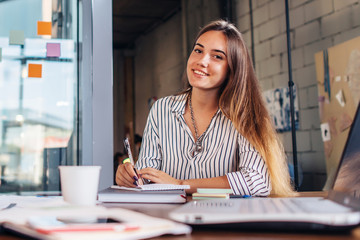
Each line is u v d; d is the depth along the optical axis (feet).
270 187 4.55
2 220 2.09
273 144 4.90
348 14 10.03
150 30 25.89
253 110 5.13
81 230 1.70
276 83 13.03
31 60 6.84
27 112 6.82
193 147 5.23
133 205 3.38
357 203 2.08
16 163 6.77
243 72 5.24
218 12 15.71
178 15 21.83
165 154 5.36
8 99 6.77
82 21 6.96
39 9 6.90
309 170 11.57
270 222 1.91
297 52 11.98
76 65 6.96
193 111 5.42
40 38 6.88
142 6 22.04
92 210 2.11
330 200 2.54
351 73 9.79
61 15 6.97
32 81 6.84
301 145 11.92
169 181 4.44
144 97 27.35
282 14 12.59
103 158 6.86
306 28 11.59
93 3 6.97
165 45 23.61
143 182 4.98
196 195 3.50
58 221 2.19
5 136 6.75
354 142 2.81
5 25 6.79
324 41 10.91
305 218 1.87
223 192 3.73
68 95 6.92
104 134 6.91
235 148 5.10
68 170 2.69
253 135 4.83
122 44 29.58
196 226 2.05
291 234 1.91
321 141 11.13
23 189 6.77
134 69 29.37
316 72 11.18
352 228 1.86
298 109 12.01
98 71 6.94
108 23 7.04
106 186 6.82
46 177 6.85
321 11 10.98
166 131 5.41
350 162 2.80
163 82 24.00
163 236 1.90
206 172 5.09
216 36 5.23
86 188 2.69
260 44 13.82
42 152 6.86
